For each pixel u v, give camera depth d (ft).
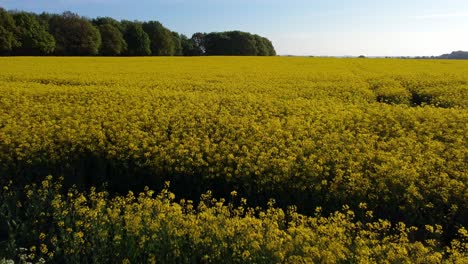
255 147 30.94
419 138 34.83
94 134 34.40
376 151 30.71
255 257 17.70
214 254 18.47
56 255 20.90
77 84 69.31
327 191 24.99
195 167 28.43
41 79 71.82
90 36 222.28
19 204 24.54
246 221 19.81
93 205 24.31
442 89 58.54
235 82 69.82
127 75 79.46
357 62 118.93
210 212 21.31
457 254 17.49
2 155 30.76
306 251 17.20
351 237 19.11
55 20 231.91
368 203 23.59
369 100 54.49
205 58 138.72
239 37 291.58
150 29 260.01
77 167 30.81
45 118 41.68
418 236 22.17
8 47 189.47
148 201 22.26
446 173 26.00
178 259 18.97
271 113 43.80
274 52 333.21
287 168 26.55
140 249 19.39
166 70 90.99
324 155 29.60
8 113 44.21
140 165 29.25
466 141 33.53
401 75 76.48
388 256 17.07
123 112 43.50
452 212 22.13
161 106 46.75
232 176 27.04
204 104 48.55
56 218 23.20
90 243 20.26
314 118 41.75
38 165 30.22
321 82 69.05
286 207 25.20
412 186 23.62
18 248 21.43
